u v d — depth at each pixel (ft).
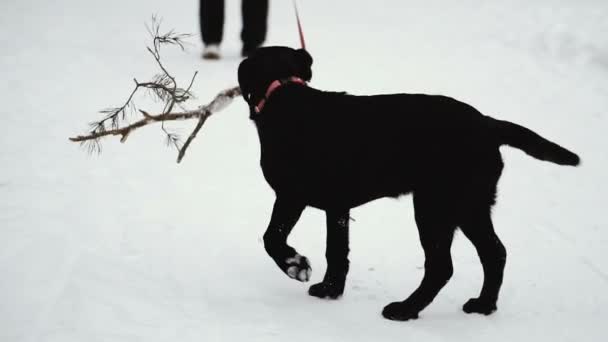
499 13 46.47
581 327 13.11
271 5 49.08
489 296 13.43
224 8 33.53
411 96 13.20
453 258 16.31
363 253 16.46
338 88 29.14
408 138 12.67
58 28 40.09
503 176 22.58
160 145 23.61
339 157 13.02
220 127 25.80
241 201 19.42
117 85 29.43
